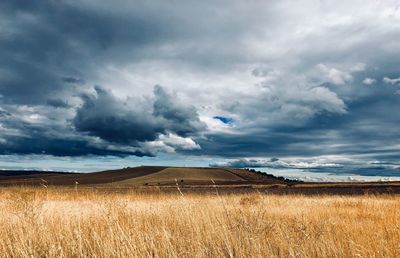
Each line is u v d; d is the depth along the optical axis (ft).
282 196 66.28
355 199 60.49
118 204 29.71
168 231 21.99
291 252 17.70
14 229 22.68
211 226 22.20
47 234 21.79
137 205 40.16
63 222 26.02
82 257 18.63
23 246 19.16
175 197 57.77
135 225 23.63
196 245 19.74
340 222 30.12
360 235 23.00
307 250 18.86
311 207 43.73
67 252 19.60
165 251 18.54
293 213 35.73
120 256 18.53
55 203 45.93
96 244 20.66
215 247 19.22
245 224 21.20
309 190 117.39
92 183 293.84
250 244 19.04
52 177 358.64
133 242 18.85
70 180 322.96
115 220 24.50
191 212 26.55
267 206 42.29
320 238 20.93
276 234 21.98
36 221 24.26
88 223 25.52
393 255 18.54
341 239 21.63
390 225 26.53
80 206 40.93
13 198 32.68
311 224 25.22
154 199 56.80
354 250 18.70
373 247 19.69
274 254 18.66
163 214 28.78
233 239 19.49
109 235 20.74
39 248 19.65
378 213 37.40
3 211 32.01
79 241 19.94
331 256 18.62
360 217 35.29
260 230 21.20
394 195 69.67
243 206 34.96
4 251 19.10
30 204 28.14
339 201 55.01
